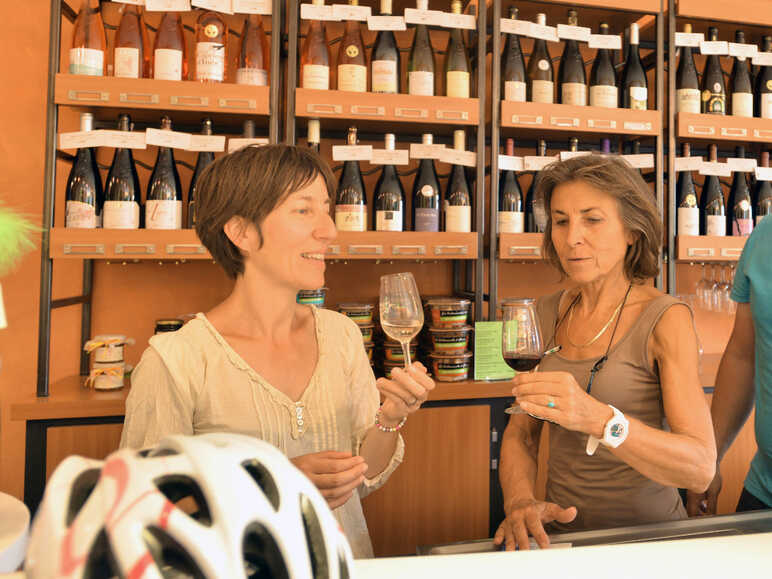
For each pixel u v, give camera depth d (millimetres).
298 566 301
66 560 262
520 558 533
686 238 1962
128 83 1608
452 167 2061
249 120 1772
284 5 1863
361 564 520
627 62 2117
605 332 983
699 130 1974
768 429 1030
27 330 1823
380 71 1798
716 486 1110
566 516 820
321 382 854
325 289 1814
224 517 282
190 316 1707
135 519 269
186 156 1912
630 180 962
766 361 1024
